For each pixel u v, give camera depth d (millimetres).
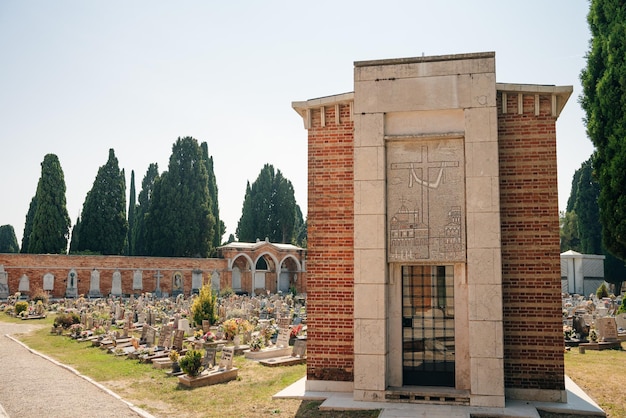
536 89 13406
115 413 12477
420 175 13523
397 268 13734
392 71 13797
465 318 13234
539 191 13359
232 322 23609
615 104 22688
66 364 19234
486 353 12578
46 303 46281
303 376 16562
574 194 72500
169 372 17281
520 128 13570
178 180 70562
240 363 19000
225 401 13688
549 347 12992
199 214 71250
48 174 64062
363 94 13891
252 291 65125
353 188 14359
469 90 13312
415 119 13703
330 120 14773
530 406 12484
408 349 13828
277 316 34188
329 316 14227
